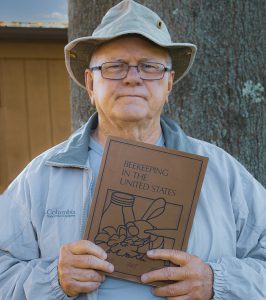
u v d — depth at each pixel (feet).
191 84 6.49
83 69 5.70
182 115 6.55
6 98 12.89
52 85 13.03
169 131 5.29
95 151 5.24
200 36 6.41
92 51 5.24
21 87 12.91
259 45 6.48
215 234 4.87
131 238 4.57
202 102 6.49
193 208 4.62
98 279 4.46
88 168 4.96
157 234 4.58
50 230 4.87
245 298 4.55
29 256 5.02
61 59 13.00
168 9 6.46
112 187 4.61
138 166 4.66
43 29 11.88
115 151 4.67
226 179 5.11
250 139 6.55
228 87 6.46
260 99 6.54
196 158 4.67
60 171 5.06
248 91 6.48
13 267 4.90
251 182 5.21
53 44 12.89
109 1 6.71
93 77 5.06
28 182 5.11
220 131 6.50
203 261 4.64
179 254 4.47
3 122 12.96
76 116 7.43
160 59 4.89
